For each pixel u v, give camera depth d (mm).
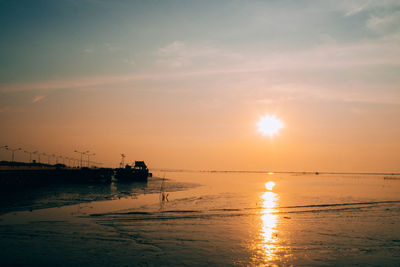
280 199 71562
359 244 30109
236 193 86250
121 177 137875
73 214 41062
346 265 24094
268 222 40781
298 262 24484
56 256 23906
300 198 74750
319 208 56125
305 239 31656
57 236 29578
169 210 48344
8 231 30641
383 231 36219
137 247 27141
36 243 27031
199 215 44656
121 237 30234
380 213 50906
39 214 40000
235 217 44000
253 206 56688
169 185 119938
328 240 31422
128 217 40781
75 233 31000
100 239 29172
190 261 23984
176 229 34656
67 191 74562
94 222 36625
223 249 27422
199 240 30234
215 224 38312
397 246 29562
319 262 24609
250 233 33812
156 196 70938
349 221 42656
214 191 93250
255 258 25188
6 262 22312
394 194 91938
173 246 27859
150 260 23891
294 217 45438
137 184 120562
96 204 52062
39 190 72875
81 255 24375
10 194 60500
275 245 29141
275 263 24141
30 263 22281
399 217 46719
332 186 141250
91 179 114125
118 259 23812
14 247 25688
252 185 138500
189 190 95000
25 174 76812
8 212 40875
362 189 118188
